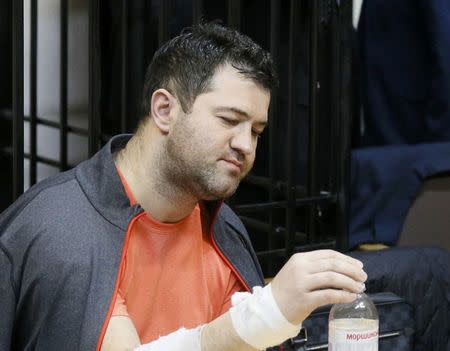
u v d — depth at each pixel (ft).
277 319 12.30
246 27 27.09
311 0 27.02
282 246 28.37
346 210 27.94
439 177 29.66
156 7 24.95
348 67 27.45
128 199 14.53
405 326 23.32
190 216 15.53
